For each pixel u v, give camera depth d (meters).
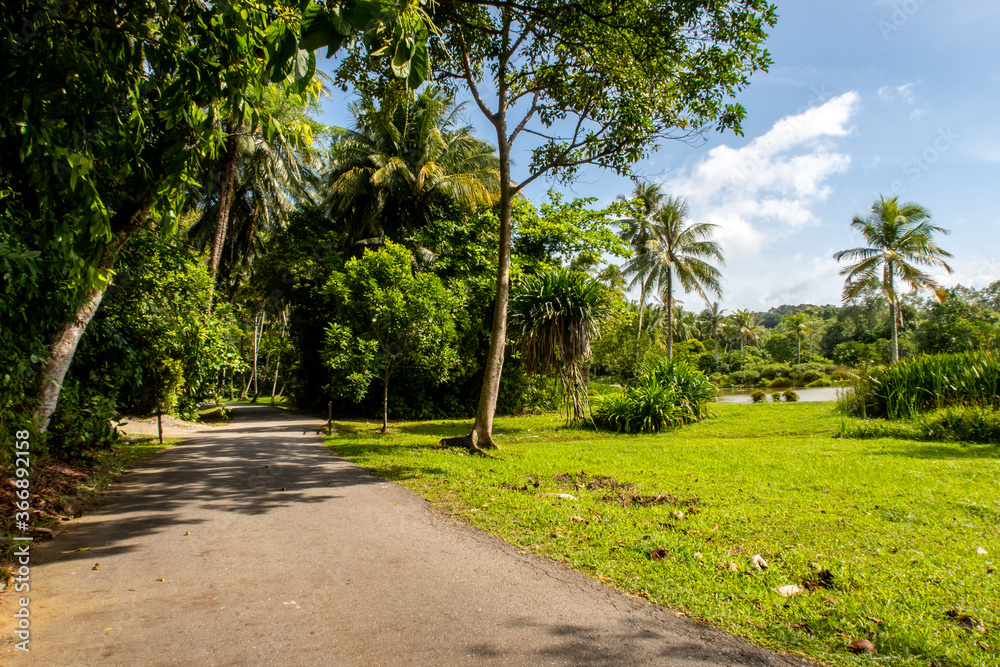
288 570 4.07
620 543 4.61
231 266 26.55
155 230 10.70
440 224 21.31
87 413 8.73
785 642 2.96
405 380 21.09
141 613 3.32
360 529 5.15
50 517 5.33
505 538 4.85
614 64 10.17
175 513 5.74
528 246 22.27
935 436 11.65
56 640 2.96
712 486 6.92
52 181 4.41
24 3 3.69
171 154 4.34
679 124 10.74
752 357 66.69
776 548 4.40
